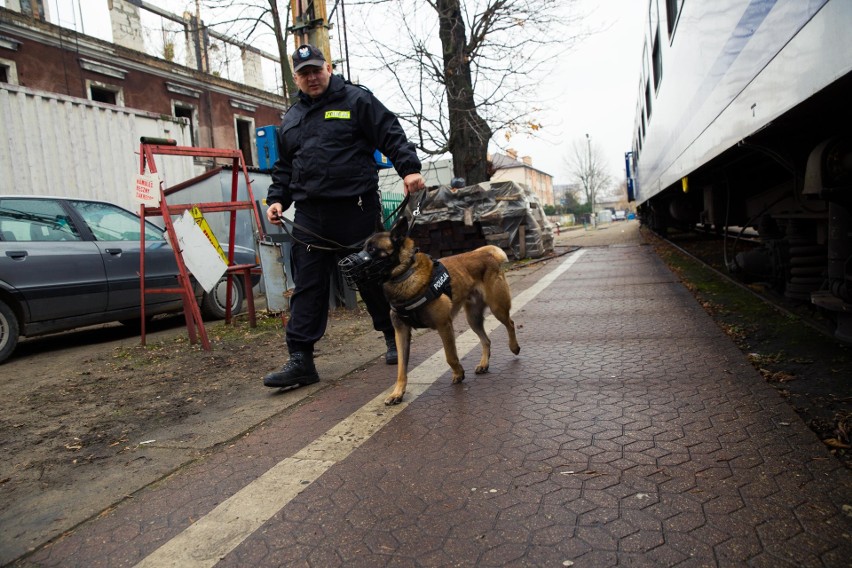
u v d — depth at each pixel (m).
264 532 1.99
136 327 7.46
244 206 6.26
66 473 2.62
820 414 2.60
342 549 1.84
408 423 2.96
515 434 2.69
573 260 12.16
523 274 10.16
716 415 2.70
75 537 2.05
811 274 4.70
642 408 2.89
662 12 7.89
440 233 12.63
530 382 3.54
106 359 5.17
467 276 3.87
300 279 3.80
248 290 6.12
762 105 3.30
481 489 2.17
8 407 3.75
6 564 1.90
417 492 2.19
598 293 7.06
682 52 6.26
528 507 2.01
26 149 8.74
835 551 1.63
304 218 3.78
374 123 3.76
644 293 6.70
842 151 3.18
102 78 16.41
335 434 2.88
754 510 1.87
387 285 3.33
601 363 3.83
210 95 19.91
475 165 14.04
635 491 2.06
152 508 2.23
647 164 12.52
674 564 1.63
